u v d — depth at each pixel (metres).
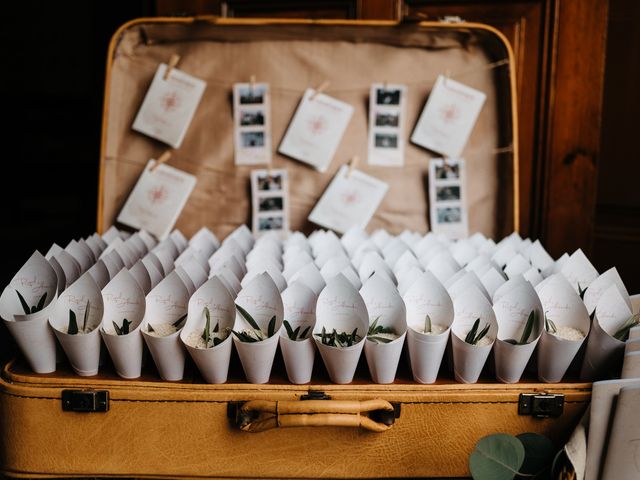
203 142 1.41
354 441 0.79
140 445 0.80
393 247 1.09
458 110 1.37
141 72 1.38
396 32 1.35
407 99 1.41
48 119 2.92
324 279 0.90
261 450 0.80
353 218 1.41
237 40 1.38
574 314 0.83
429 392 0.79
